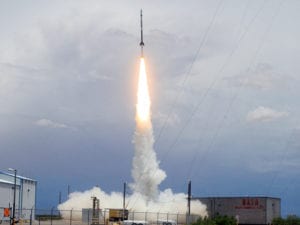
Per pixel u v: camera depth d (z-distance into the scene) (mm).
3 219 128000
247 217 140750
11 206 135375
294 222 135500
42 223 129500
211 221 112562
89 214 130000
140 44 126750
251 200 141000
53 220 142500
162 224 126312
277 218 137000
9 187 135000
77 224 127062
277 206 143750
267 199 139875
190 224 112938
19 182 140250
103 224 128250
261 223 139000
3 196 132250
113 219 132125
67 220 144125
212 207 144750
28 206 144500
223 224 116000
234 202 142500
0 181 131250
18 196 139375
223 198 144000
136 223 118250
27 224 125562
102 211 137250
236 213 142125
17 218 126750
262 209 139500
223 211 143625
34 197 148500
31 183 146875
